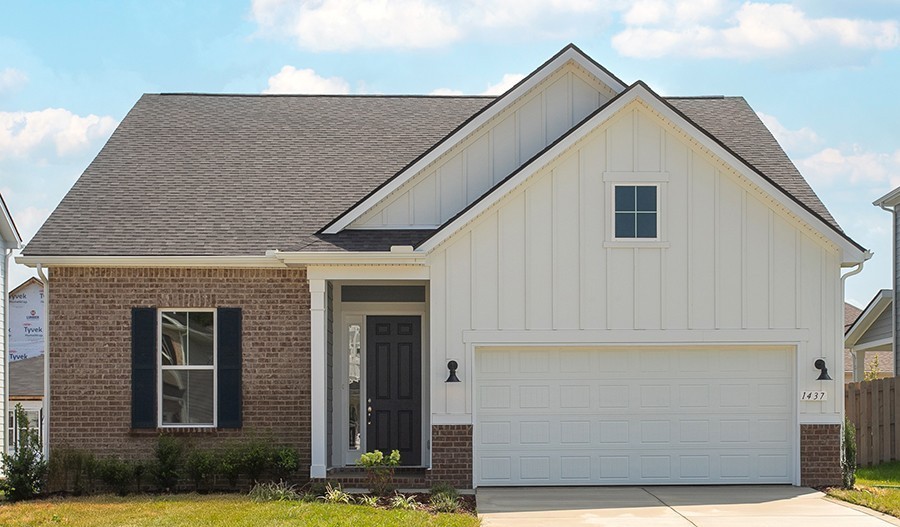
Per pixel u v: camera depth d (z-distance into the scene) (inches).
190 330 676.7
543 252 653.3
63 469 639.8
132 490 649.0
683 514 560.1
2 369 767.7
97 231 684.1
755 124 818.8
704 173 657.6
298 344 670.5
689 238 656.4
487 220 654.5
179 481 652.7
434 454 647.8
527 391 665.0
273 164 768.9
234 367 668.1
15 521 527.8
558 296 652.7
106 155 772.6
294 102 853.8
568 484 662.5
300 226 698.8
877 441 810.2
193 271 671.8
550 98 710.5
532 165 645.9
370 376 731.4
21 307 1779.0
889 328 1008.2
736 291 656.4
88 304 667.4
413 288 733.3
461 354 652.1
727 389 669.3
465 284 653.3
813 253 659.4
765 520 540.7
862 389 834.2
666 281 655.1
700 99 860.6
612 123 656.4
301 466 663.8
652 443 666.8
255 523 513.0
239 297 671.8
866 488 657.6
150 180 745.0
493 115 700.7
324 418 649.0
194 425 669.9
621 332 653.3
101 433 662.5
